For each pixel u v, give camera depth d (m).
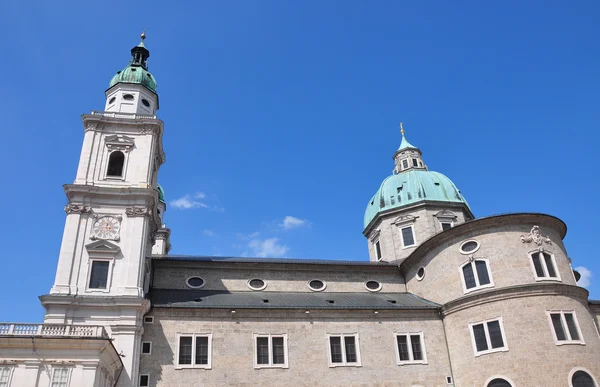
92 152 45.41
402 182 63.94
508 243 42.72
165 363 37.72
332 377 39.72
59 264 39.41
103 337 31.34
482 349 40.06
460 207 61.03
